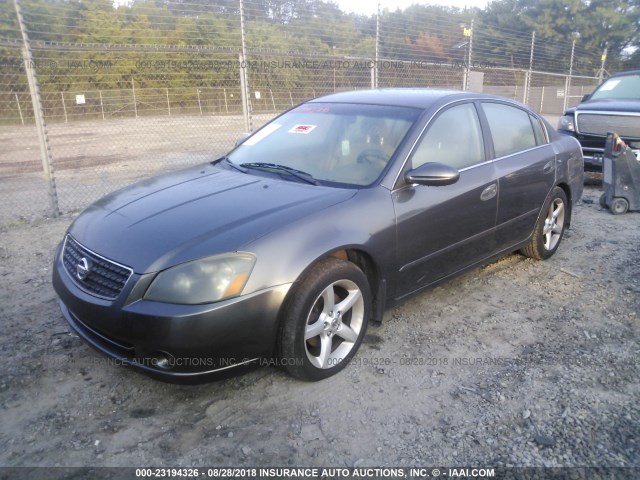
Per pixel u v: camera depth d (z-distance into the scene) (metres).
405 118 3.84
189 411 2.91
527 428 2.79
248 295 2.72
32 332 3.73
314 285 2.94
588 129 8.47
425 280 3.79
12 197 8.49
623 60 34.88
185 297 2.65
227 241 2.79
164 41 10.43
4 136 17.28
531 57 15.92
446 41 13.53
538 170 4.73
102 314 2.76
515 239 4.67
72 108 18.42
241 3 7.96
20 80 13.13
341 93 4.65
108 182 9.84
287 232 2.91
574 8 34.91
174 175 3.98
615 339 3.71
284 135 4.21
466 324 3.93
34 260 5.21
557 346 3.62
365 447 2.65
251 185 3.51
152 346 2.65
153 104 18.66
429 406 2.97
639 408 2.95
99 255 2.92
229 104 18.89
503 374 3.28
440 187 3.74
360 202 3.28
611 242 5.80
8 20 8.35
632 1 36.75
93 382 3.16
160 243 2.82
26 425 2.79
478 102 4.38
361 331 3.35
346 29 11.66
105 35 10.27
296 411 2.92
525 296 4.43
